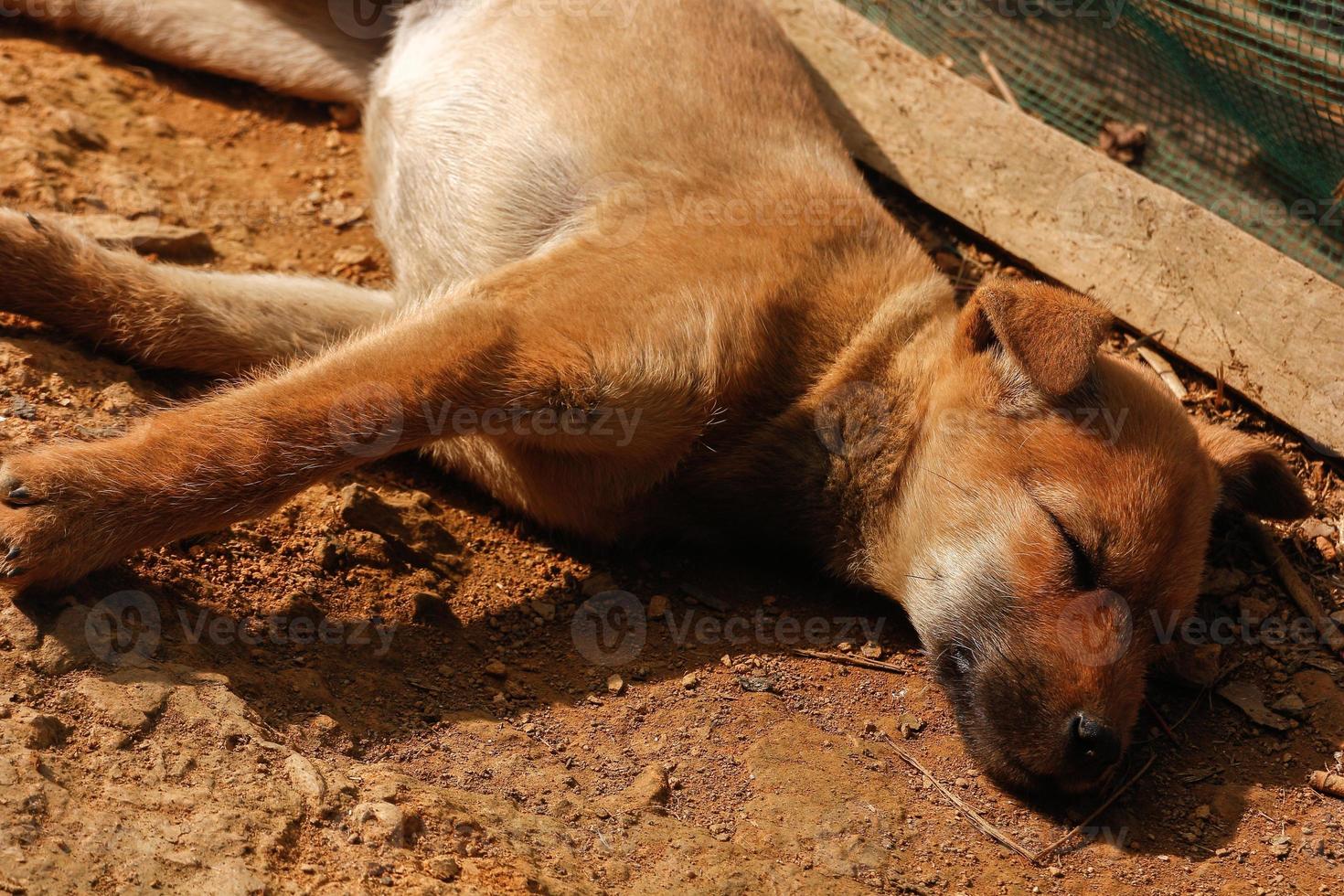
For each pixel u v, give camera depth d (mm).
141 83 1705
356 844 1350
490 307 1475
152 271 1511
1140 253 1643
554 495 1509
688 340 1489
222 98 1720
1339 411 1597
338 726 1403
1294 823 1465
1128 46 1720
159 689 1374
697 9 1620
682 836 1400
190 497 1417
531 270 1500
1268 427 1618
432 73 1609
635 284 1494
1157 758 1488
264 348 1521
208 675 1388
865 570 1530
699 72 1589
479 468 1521
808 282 1525
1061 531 1475
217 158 1676
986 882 1417
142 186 1626
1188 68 1681
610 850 1387
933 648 1495
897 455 1519
